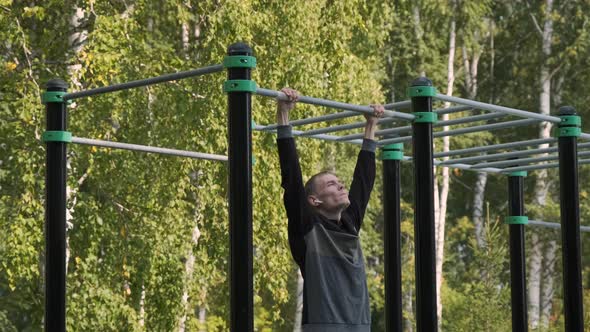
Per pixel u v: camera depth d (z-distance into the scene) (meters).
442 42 39.88
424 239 10.51
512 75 43.75
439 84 40.00
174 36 26.41
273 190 22.20
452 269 45.69
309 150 23.70
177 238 21.80
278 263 22.59
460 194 46.34
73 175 21.61
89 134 21.36
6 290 29.23
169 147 21.45
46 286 10.80
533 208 40.81
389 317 13.74
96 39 21.30
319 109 23.67
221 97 21.41
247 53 9.20
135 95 21.33
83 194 21.42
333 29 24.34
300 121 12.53
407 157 14.27
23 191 21.03
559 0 41.75
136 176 21.50
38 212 20.61
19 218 20.30
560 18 41.53
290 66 22.89
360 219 9.47
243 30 22.02
